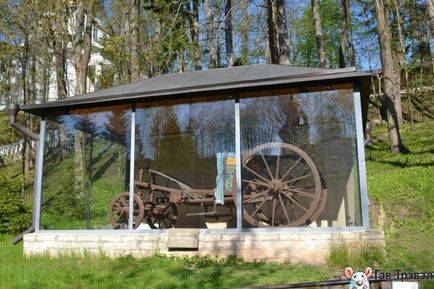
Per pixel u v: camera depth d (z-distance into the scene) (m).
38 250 7.97
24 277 6.14
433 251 6.88
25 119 24.28
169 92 7.68
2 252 8.81
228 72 9.16
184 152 8.60
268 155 7.68
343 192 7.10
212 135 8.31
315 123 7.41
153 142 8.70
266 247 6.97
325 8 32.78
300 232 6.89
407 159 15.31
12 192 13.91
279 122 7.63
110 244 7.65
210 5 19.16
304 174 7.50
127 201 8.55
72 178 8.67
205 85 7.50
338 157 7.23
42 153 8.52
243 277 5.80
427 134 21.34
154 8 18.06
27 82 23.08
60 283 5.76
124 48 19.98
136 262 6.96
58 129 8.73
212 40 19.67
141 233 7.64
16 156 28.14
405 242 7.68
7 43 20.11
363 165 6.89
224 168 8.19
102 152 8.78
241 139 7.77
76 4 18.02
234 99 7.80
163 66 18.48
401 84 30.92
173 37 17.75
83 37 18.31
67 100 8.29
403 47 25.83
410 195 10.40
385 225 8.92
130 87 8.95
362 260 6.30
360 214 6.80
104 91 8.87
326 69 7.27
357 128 7.04
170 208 8.76
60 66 20.30
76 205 8.55
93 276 6.09
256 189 7.68
